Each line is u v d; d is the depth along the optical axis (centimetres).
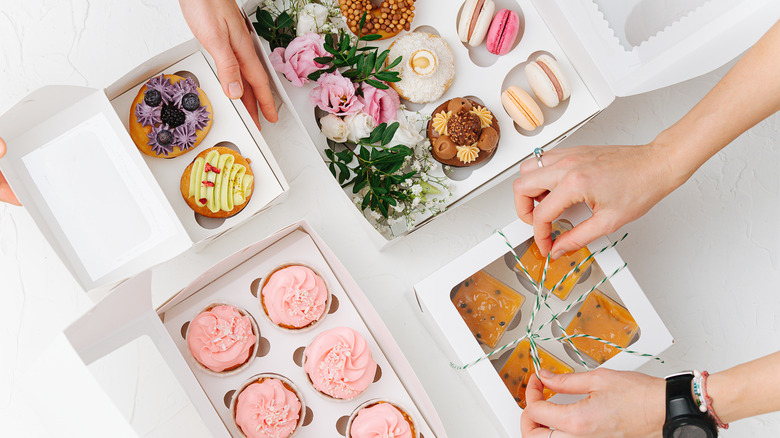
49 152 87
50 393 72
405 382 88
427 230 99
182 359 81
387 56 91
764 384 70
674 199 101
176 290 96
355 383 85
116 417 73
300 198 98
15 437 93
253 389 85
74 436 72
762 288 101
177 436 92
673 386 72
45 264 95
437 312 82
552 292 85
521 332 86
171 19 97
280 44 93
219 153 89
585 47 85
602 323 85
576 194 78
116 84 89
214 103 92
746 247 101
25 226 95
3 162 85
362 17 90
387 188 90
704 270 101
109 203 87
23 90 95
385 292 98
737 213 101
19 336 94
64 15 95
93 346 76
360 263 98
